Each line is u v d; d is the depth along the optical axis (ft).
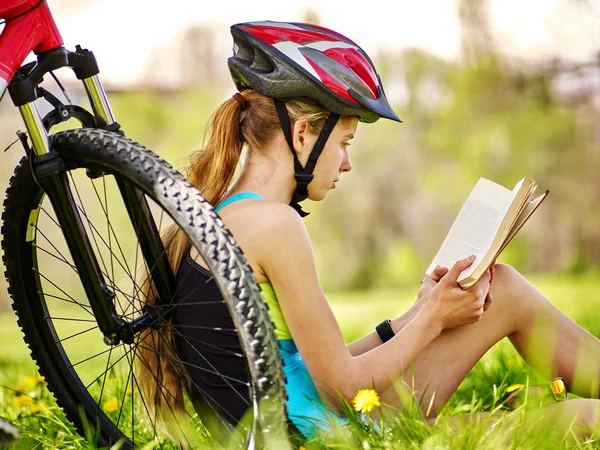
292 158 8.50
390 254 84.38
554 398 8.95
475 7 73.05
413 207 83.30
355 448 7.61
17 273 8.62
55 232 35.35
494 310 9.01
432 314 8.39
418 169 82.07
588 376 9.08
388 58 78.59
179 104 80.84
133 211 8.02
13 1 7.59
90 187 40.29
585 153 75.97
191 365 8.07
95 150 7.52
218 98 81.41
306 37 8.50
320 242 84.89
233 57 8.79
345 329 21.34
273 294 8.20
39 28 7.79
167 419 8.84
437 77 77.82
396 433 8.02
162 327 8.41
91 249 7.97
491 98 75.77
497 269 9.18
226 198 8.50
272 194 8.47
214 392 8.11
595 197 77.92
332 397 8.27
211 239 7.00
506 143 77.25
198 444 8.72
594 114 73.05
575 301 25.76
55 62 7.85
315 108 8.41
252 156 8.55
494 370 12.32
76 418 8.96
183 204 7.09
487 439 8.01
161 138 80.48
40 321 8.80
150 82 80.84
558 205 78.89
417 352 8.36
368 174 83.46
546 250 79.87
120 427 10.34
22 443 9.40
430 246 83.76
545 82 71.26
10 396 12.27
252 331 6.91
